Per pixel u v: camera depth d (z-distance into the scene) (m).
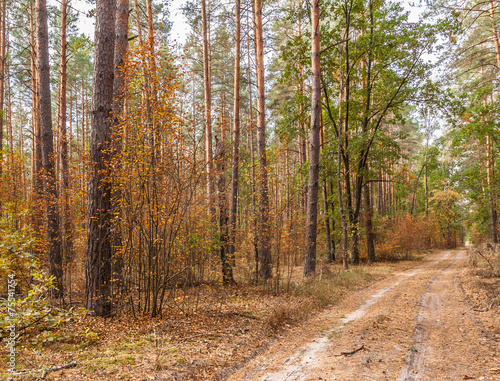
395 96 19.94
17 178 11.52
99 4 7.88
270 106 25.20
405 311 8.80
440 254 37.06
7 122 27.47
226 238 12.99
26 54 24.36
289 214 13.23
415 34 17.89
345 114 21.88
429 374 4.63
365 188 25.55
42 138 10.68
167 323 6.96
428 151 39.56
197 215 10.44
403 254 31.22
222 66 26.81
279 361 5.46
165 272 7.99
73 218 9.69
